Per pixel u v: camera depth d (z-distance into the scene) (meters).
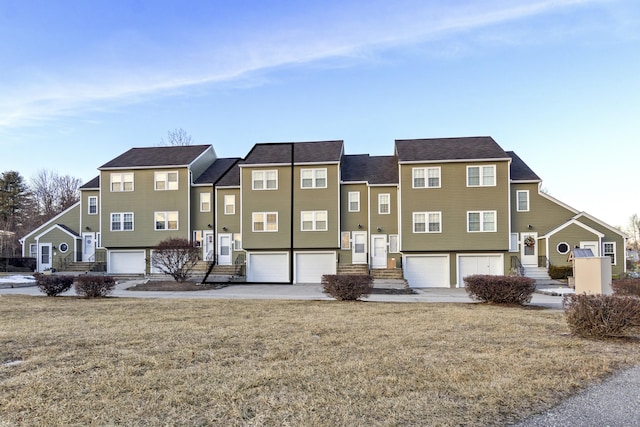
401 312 11.02
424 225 25.30
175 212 28.78
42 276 15.80
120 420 3.98
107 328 8.52
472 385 4.95
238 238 28.58
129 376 5.30
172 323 9.16
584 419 4.03
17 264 32.34
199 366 5.75
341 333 8.04
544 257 25.58
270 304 12.84
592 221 25.78
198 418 4.02
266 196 27.42
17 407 4.28
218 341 7.30
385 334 7.93
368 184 27.28
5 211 52.84
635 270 36.75
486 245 24.89
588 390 4.82
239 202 28.83
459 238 25.06
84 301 13.71
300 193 27.23
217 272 27.22
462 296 17.59
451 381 5.10
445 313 10.83
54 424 3.89
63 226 30.50
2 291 18.50
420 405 4.33
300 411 4.18
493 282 13.11
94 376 5.30
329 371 5.50
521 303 13.02
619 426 3.88
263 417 4.03
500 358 6.15
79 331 8.17
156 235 28.75
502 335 7.88
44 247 30.56
